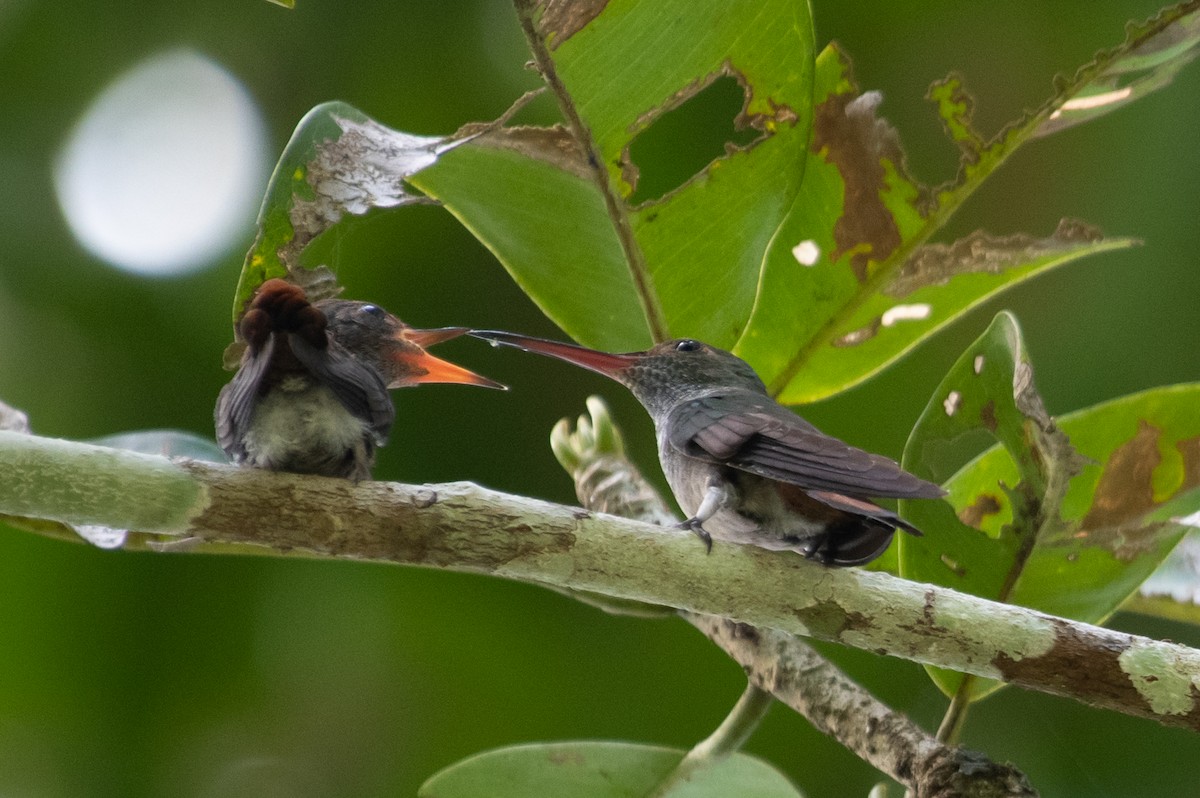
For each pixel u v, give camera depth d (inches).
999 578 274.1
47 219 397.4
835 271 296.5
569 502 418.3
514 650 411.5
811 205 296.0
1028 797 222.4
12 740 380.2
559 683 411.5
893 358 304.0
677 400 302.5
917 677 415.5
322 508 209.9
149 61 413.1
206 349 391.9
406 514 213.0
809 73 269.1
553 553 219.5
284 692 398.9
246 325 215.0
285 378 217.3
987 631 222.8
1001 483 280.4
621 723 412.2
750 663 255.1
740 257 277.6
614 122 268.7
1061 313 420.2
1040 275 422.6
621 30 260.1
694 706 413.4
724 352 314.8
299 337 216.1
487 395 419.5
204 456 296.7
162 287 393.7
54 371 388.5
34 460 200.7
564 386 424.2
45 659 379.9
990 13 433.4
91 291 393.4
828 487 247.9
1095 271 418.0
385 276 414.9
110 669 383.6
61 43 407.5
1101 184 420.2
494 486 416.8
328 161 248.7
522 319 419.8
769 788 263.9
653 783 263.6
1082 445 282.2
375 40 414.6
